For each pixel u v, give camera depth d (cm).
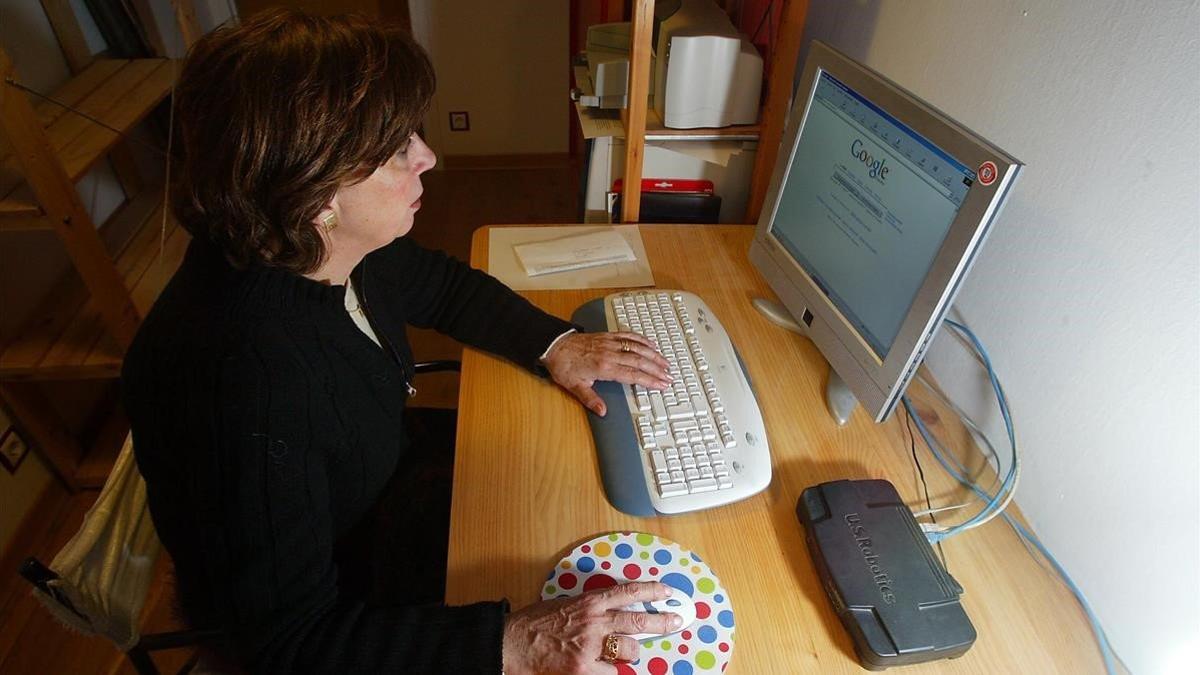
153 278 179
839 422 99
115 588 82
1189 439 67
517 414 98
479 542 81
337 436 80
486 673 68
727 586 78
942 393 106
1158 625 72
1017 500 92
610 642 69
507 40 291
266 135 62
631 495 86
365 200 74
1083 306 80
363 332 92
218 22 295
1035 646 75
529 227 139
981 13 94
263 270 72
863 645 71
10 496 161
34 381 162
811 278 104
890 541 79
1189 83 65
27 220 138
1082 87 78
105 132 152
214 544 69
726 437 91
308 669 69
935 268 77
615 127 152
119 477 87
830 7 140
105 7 185
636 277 126
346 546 97
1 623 151
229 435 68
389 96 67
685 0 149
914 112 80
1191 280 66
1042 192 85
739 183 153
